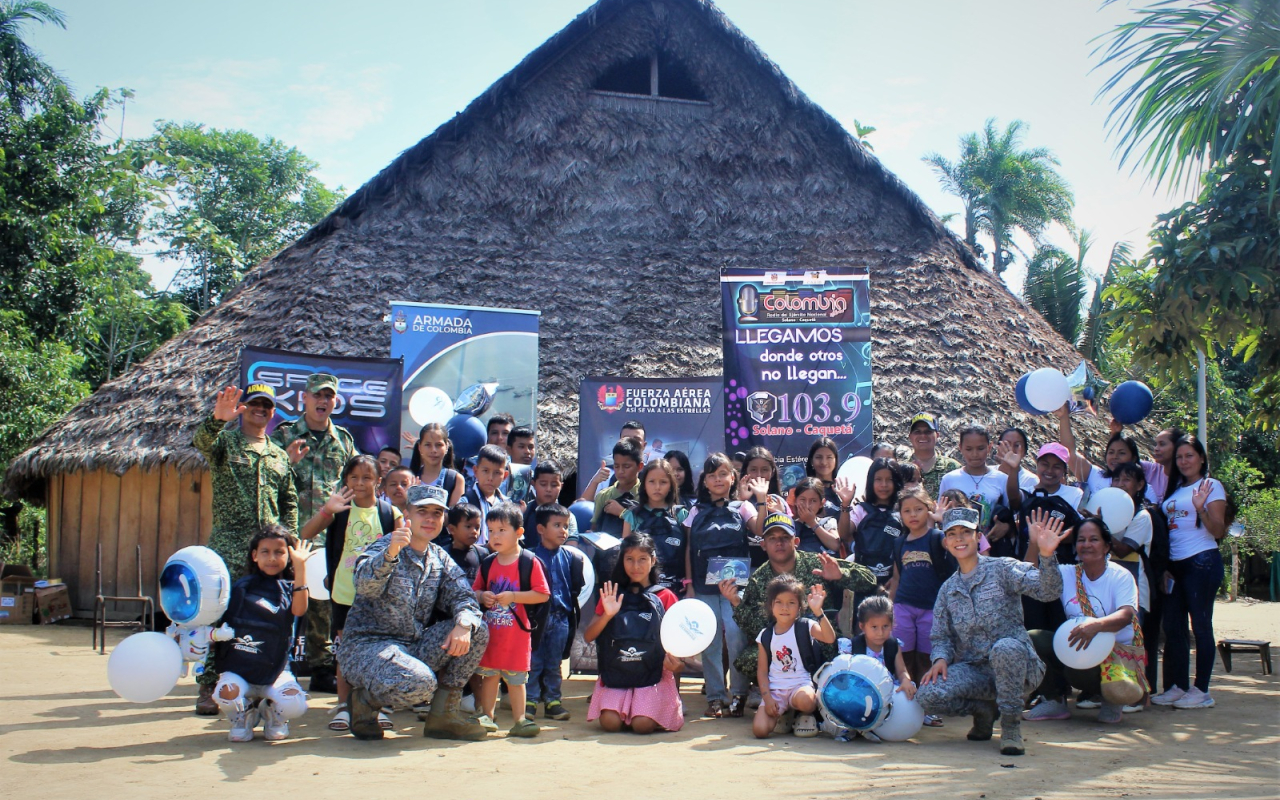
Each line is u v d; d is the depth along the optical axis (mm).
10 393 16562
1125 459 7316
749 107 13328
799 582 5695
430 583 5320
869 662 5270
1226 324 7457
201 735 5211
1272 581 19750
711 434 8133
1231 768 4562
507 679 5453
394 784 4207
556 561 6184
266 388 6113
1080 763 4676
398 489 6301
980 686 5234
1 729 5336
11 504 16297
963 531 5344
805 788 4172
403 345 8312
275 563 5203
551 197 12344
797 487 6598
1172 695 6441
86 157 21719
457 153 12297
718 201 12711
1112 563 5926
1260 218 6984
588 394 8164
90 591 11156
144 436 10000
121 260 25438
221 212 32875
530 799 3973
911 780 4312
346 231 11578
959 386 10664
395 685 4941
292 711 5168
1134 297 7703
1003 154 32156
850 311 8141
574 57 13078
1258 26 6758
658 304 11398
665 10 13383
